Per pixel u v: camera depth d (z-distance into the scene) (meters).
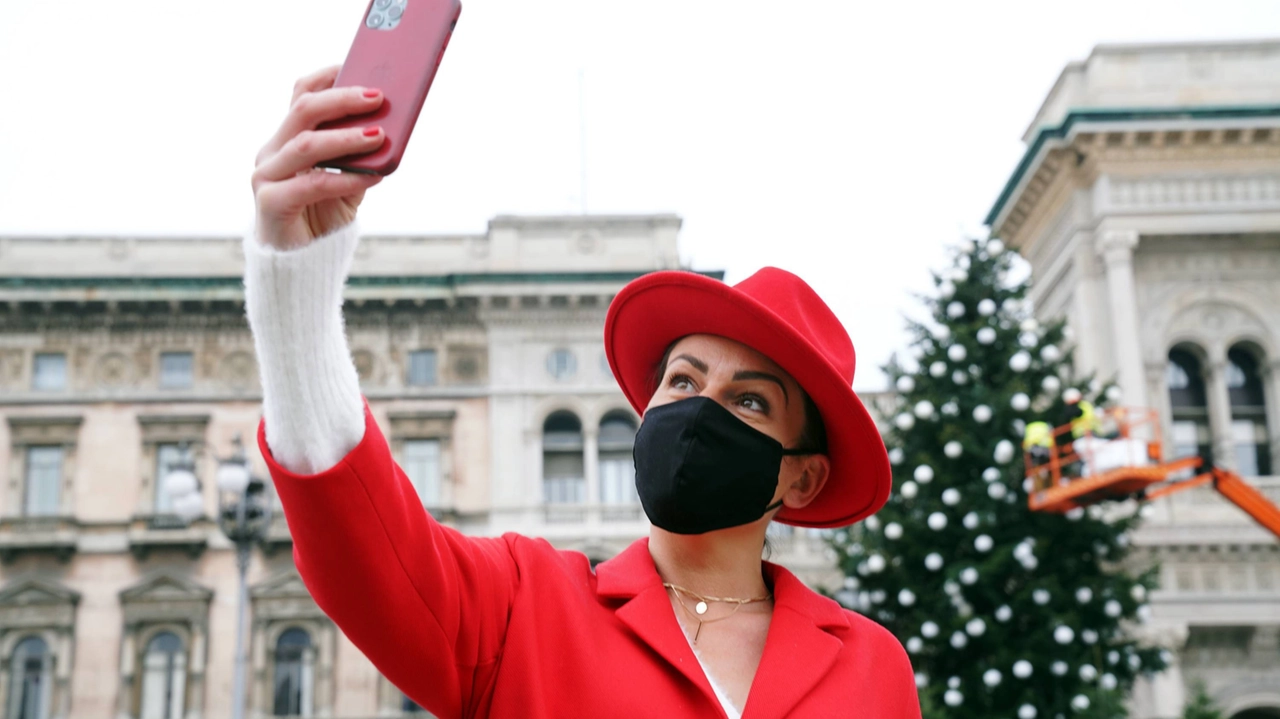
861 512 2.62
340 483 1.66
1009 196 31.52
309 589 1.77
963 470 15.28
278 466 1.67
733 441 2.19
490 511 27.73
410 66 1.55
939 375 15.52
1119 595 15.21
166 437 28.09
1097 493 14.77
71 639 26.95
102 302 28.17
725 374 2.31
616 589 2.14
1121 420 16.00
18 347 28.38
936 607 14.51
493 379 28.50
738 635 2.21
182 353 28.61
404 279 28.53
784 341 2.27
